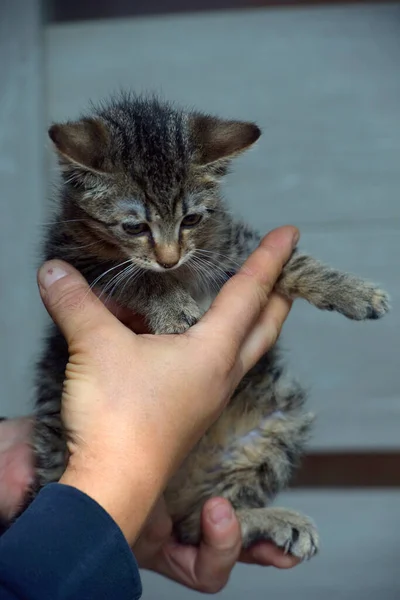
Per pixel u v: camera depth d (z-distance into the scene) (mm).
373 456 639
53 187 529
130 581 338
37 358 569
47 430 492
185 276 486
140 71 620
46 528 333
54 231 497
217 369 389
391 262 617
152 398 371
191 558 479
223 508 455
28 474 493
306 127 614
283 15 608
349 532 640
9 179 624
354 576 640
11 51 616
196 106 618
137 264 466
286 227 466
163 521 459
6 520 490
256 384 488
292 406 498
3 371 635
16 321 631
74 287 409
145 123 465
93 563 332
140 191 450
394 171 613
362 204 617
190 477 483
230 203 602
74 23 619
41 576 326
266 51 612
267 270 432
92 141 451
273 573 647
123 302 470
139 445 362
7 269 628
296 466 505
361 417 627
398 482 638
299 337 625
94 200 457
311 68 610
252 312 414
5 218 626
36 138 620
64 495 342
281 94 614
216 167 469
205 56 615
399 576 637
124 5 629
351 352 624
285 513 492
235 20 611
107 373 375
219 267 492
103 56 620
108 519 339
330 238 620
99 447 360
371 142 612
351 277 479
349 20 605
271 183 619
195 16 613
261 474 491
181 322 460
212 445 483
